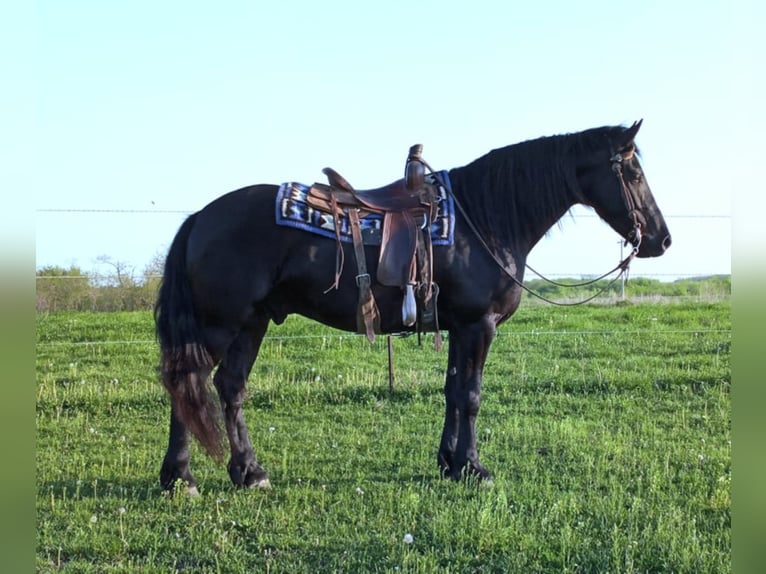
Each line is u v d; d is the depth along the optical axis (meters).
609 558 3.70
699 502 4.58
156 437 6.34
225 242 4.57
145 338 10.29
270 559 3.73
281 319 4.91
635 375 8.07
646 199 5.11
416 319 4.78
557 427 6.34
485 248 4.82
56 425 6.67
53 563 3.73
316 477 5.12
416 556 3.73
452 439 5.11
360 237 4.65
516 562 3.66
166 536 4.02
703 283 16.00
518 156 5.06
